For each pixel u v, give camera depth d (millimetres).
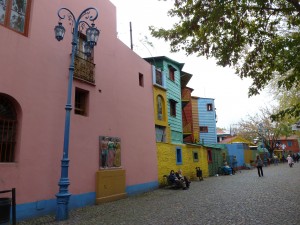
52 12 10453
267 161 46438
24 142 8570
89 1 12688
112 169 12602
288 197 10656
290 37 9125
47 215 8891
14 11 9078
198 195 12695
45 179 9102
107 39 13672
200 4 8367
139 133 15594
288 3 8484
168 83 20906
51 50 10133
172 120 20688
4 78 8273
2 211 6684
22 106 8680
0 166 7801
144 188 15117
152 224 7160
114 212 9281
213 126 36906
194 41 9406
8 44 8547
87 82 11656
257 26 8781
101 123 12320
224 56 9031
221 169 28328
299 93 16875
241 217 7484
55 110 9906
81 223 7684
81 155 10852
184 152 21344
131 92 15406
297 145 75688
